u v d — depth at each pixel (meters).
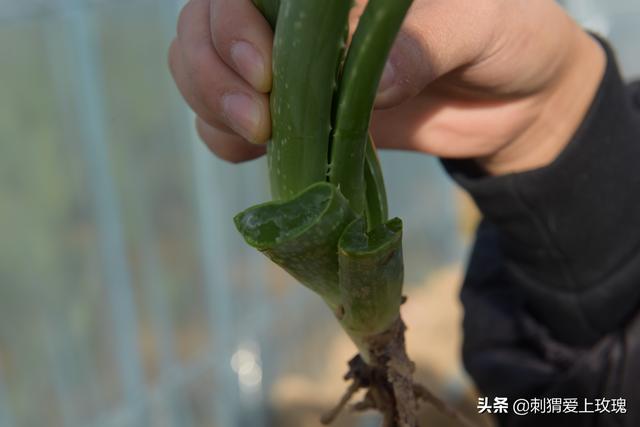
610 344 0.43
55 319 0.76
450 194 1.65
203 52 0.28
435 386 1.27
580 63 0.38
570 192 0.39
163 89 0.86
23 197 0.73
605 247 0.40
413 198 1.50
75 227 0.78
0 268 0.71
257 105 0.27
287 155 0.26
